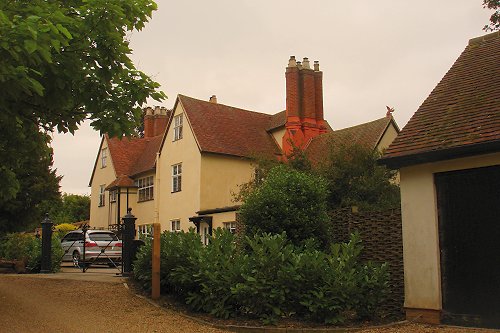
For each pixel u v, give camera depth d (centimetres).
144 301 1088
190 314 973
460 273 866
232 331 855
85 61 845
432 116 1021
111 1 801
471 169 873
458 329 820
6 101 776
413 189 941
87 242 2041
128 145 3547
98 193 3625
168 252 1135
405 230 940
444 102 1050
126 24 848
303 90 2812
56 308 1005
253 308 901
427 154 893
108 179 3469
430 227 905
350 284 873
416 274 912
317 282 899
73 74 802
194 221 2381
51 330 822
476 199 863
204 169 2555
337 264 915
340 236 1135
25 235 1967
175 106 2862
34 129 1008
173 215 2747
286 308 901
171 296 1116
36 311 969
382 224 1036
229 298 941
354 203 1591
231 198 2598
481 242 849
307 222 1137
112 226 3191
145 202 3098
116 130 906
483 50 1162
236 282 940
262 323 886
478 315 837
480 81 1051
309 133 2756
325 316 872
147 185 3109
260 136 2900
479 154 855
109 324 883
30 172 2333
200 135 2622
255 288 888
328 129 3055
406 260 930
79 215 4866
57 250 1741
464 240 869
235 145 2702
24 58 679
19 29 626
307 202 1171
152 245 1144
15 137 946
